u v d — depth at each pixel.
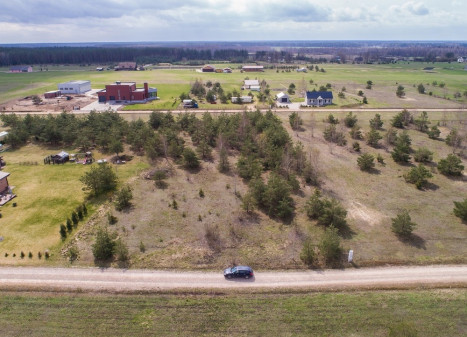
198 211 49.25
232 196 53.69
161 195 53.91
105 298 33.03
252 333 29.20
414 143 77.62
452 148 74.62
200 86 139.00
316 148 74.44
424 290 33.94
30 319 30.56
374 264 37.97
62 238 42.88
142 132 74.75
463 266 37.44
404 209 49.62
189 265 37.94
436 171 62.56
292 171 61.91
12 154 71.69
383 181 58.94
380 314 31.02
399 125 88.88
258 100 125.62
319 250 40.19
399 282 35.06
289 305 32.19
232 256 39.53
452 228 44.66
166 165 65.81
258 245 41.69
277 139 70.31
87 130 77.06
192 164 64.12
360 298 32.97
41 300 32.75
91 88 156.62
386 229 44.75
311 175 59.22
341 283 35.09
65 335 28.94
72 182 58.50
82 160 67.88
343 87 146.00
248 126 78.88
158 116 87.94
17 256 39.34
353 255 39.56
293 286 34.69
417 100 124.38
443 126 90.06
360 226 45.56
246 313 31.31
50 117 86.00
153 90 129.12
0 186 53.41
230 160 68.31
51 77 192.38
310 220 47.12
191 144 77.19
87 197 53.41
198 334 29.09
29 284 34.84
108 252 38.69
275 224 46.22
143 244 41.62
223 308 31.91
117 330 29.45
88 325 29.97
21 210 49.31
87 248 40.94
